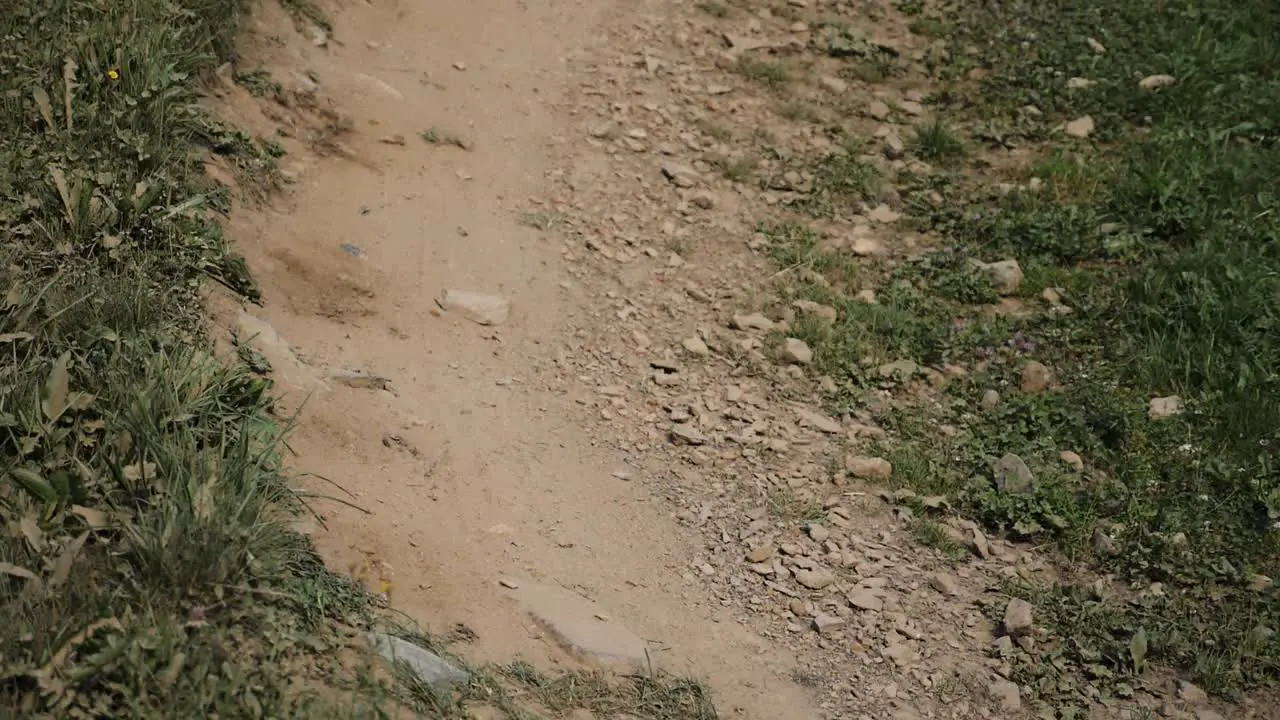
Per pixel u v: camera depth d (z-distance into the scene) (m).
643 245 7.40
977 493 5.69
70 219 5.16
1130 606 5.12
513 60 8.91
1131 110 9.16
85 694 3.40
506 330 6.47
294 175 6.79
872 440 6.08
